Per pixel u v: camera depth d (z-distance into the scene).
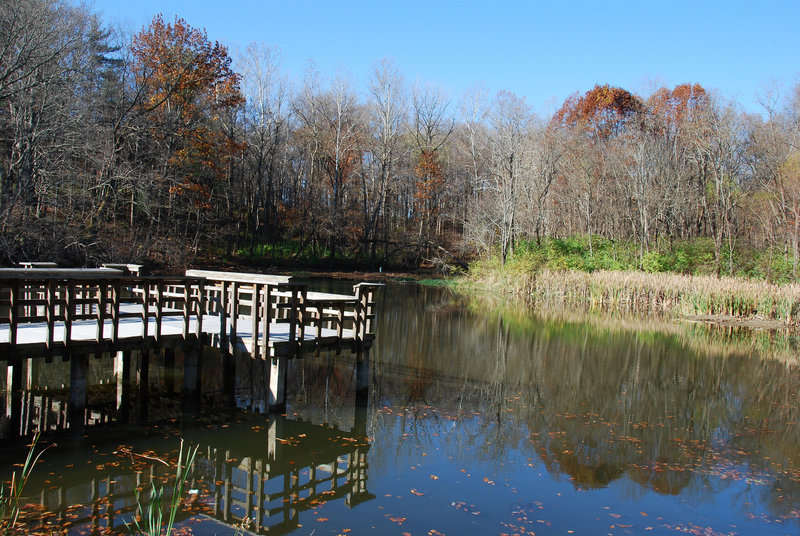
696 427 9.72
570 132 45.19
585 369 13.97
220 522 5.91
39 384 10.45
